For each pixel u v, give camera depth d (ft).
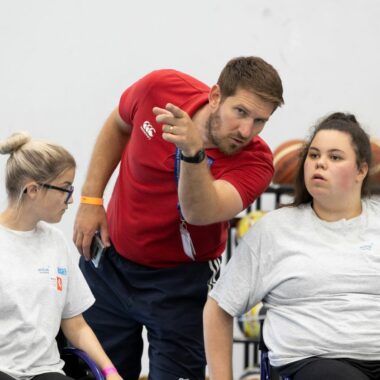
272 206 39.14
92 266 25.90
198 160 19.60
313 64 39.52
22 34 37.78
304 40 39.34
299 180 22.15
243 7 38.78
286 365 20.53
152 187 23.58
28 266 20.95
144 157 23.48
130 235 24.43
